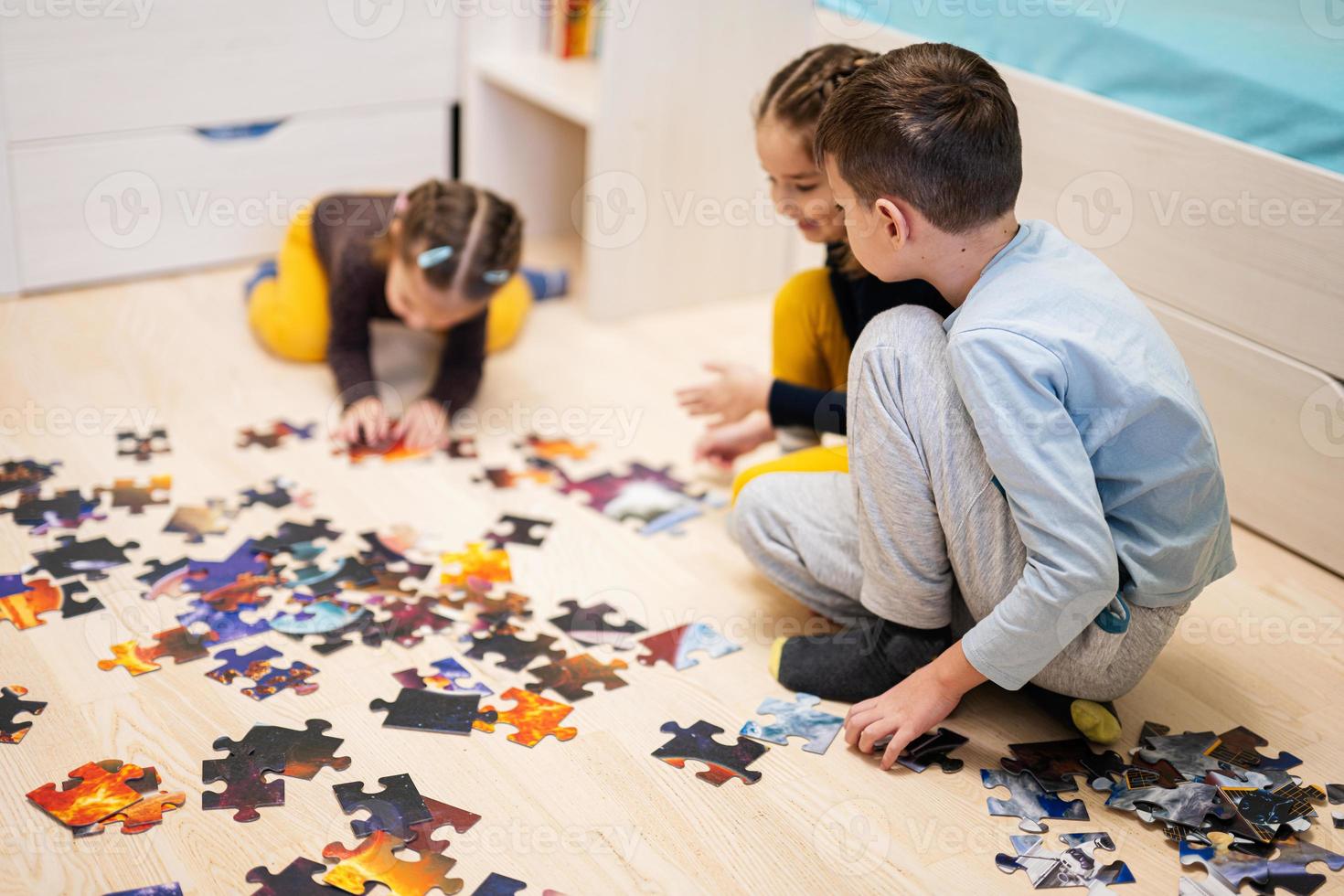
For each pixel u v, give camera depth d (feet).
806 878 3.71
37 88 7.01
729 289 8.03
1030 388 3.67
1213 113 5.21
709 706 4.41
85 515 5.32
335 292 6.46
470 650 4.63
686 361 7.19
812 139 4.79
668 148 7.36
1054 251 3.98
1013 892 3.69
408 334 7.24
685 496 5.79
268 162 7.93
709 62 7.25
